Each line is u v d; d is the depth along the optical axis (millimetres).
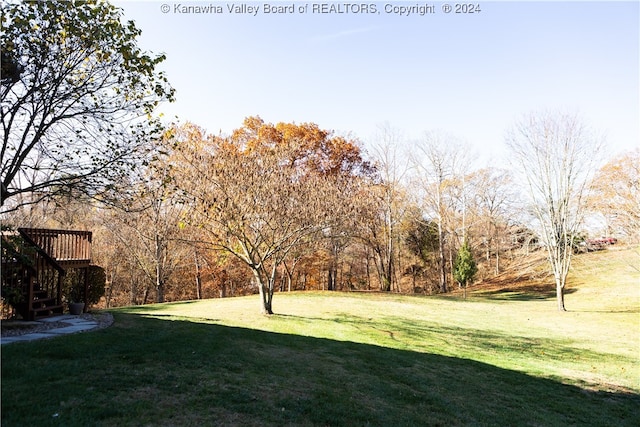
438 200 31641
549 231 21094
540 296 26578
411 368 7855
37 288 9695
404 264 38875
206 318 11438
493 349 10984
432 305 20078
